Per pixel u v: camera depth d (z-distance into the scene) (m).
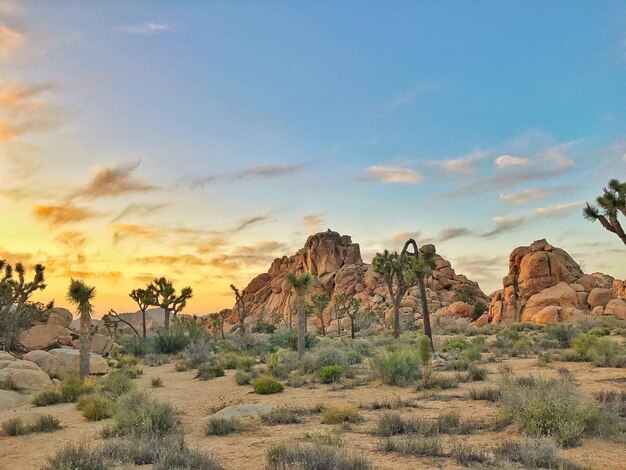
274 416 12.95
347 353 29.33
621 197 18.31
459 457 8.02
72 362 29.59
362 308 102.62
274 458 8.23
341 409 12.72
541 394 10.37
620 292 77.50
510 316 75.06
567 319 67.00
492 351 30.62
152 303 63.22
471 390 14.64
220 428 11.73
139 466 8.57
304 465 7.50
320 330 89.75
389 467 7.82
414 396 15.66
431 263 35.81
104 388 20.72
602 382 16.30
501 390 11.70
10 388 21.16
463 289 104.44
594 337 28.20
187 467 8.12
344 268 131.00
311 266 142.50
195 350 40.91
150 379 27.19
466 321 81.50
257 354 41.84
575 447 8.77
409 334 57.16
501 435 9.73
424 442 8.78
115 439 11.11
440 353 29.19
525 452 7.89
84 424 14.30
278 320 123.69
